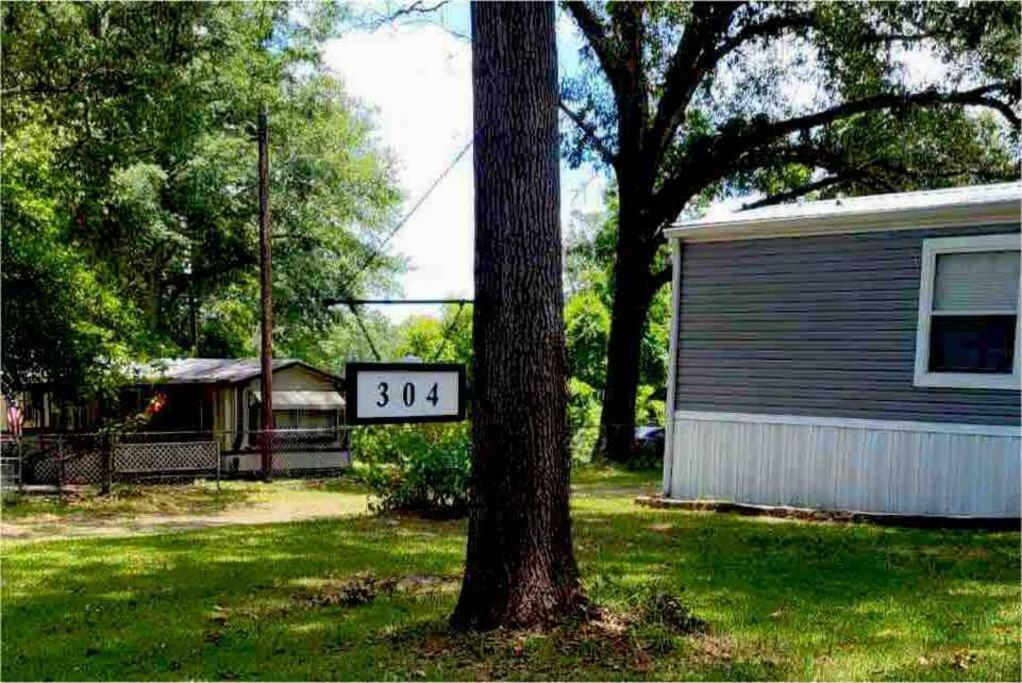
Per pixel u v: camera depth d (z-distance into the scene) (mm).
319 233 25266
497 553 4336
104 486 14062
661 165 18641
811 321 8914
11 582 6309
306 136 24609
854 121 16844
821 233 8828
